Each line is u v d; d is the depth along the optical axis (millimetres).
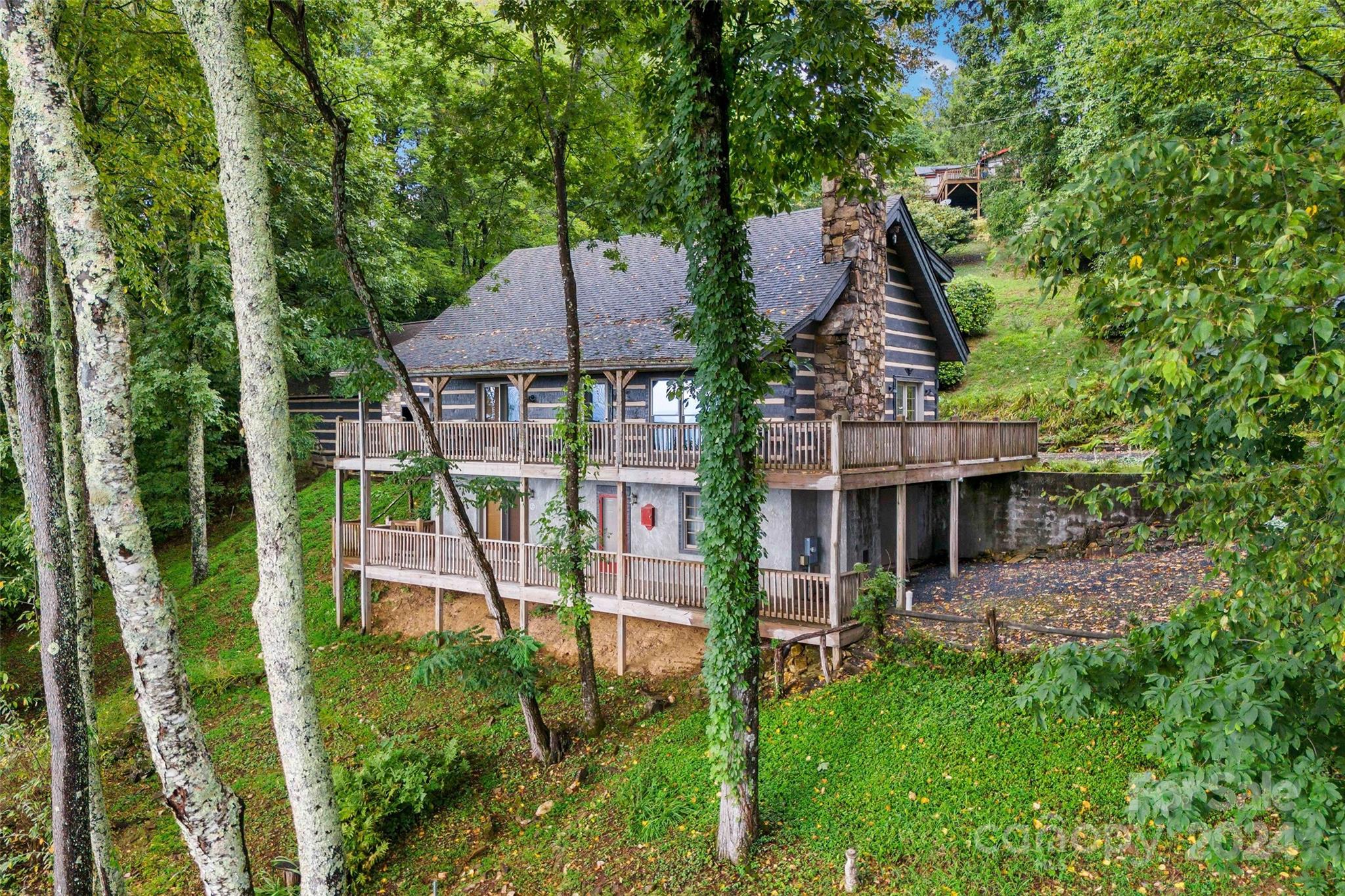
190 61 12383
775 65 8398
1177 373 3846
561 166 12883
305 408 31234
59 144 7281
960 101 32438
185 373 20672
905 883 7695
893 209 17531
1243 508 4547
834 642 12656
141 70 12023
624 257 21438
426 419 13016
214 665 18188
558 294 20781
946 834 8211
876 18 9328
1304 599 4309
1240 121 4492
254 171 7699
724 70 9461
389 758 12133
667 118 10547
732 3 9172
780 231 19016
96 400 7309
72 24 10789
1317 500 4172
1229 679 4727
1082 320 5172
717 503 8984
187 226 16531
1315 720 4730
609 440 16047
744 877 8461
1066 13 20062
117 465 7348
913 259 18391
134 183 13055
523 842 10562
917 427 14797
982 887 7387
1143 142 4363
